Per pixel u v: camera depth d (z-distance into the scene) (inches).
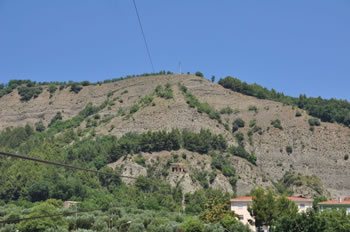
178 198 7573.8
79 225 5196.9
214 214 5644.7
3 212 5615.2
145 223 5423.2
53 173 7273.6
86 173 7613.2
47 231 4724.4
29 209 5762.8
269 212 5049.2
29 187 6953.7
